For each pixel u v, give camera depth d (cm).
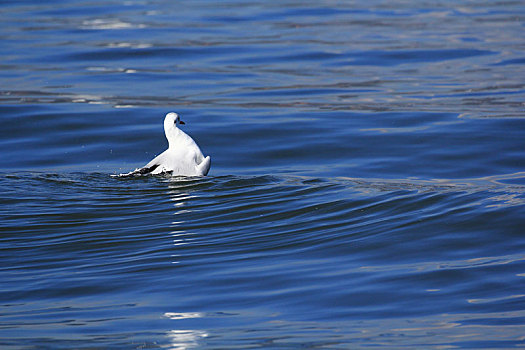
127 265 1072
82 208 1310
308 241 1152
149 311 920
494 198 1327
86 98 2236
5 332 869
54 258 1107
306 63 2720
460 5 4000
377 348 809
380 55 2847
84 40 3095
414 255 1082
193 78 2502
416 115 2033
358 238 1157
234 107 2141
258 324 874
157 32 3262
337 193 1395
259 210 1299
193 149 1487
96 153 1797
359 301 932
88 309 932
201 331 859
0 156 1766
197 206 1320
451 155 1717
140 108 2125
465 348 805
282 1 4091
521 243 1108
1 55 2823
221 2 4072
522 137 1823
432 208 1284
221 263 1070
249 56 2823
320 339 827
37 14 3725
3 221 1245
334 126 1953
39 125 1981
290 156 1750
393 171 1617
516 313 882
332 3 4053
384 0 4153
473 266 1027
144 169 1488
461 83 2412
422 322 867
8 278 1038
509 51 2888
